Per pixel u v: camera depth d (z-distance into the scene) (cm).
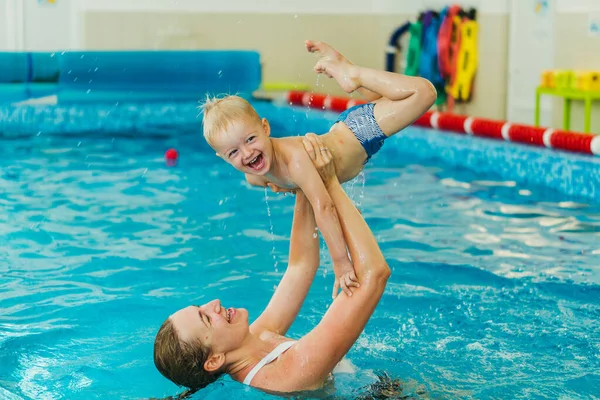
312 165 288
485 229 514
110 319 375
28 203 581
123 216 552
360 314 278
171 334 282
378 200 596
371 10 1156
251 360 288
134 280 428
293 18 1171
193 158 760
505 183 650
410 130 834
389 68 1150
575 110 889
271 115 1019
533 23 975
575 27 905
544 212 554
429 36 1091
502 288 407
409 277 427
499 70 1045
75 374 316
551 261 446
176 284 423
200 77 983
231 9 1160
